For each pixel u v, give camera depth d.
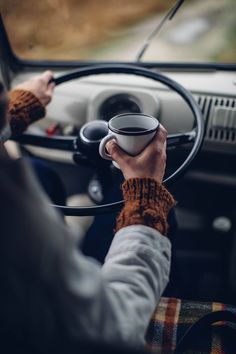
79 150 1.49
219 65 2.01
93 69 1.67
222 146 1.98
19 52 2.08
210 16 2.35
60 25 2.22
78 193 2.31
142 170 1.10
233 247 2.22
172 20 2.00
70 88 2.02
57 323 0.72
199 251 2.32
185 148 1.81
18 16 2.04
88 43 2.20
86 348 0.75
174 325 1.45
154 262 0.97
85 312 0.73
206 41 2.17
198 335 1.39
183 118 1.94
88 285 0.74
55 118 2.05
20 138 1.66
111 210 1.33
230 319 1.39
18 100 1.59
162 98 1.94
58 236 0.69
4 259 0.67
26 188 0.67
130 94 1.96
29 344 0.72
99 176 1.61
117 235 1.02
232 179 2.13
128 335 0.81
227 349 1.38
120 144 1.16
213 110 1.93
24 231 0.66
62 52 2.14
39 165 1.89
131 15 2.38
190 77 2.00
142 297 0.92
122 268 0.95
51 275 0.69
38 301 0.69
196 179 2.16
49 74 1.68
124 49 2.12
